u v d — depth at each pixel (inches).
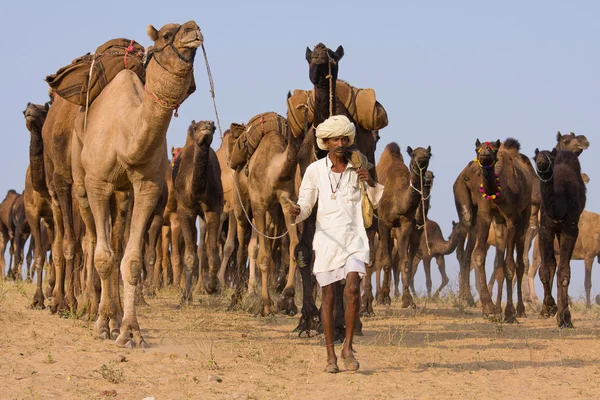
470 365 672.4
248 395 521.7
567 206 1028.5
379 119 808.3
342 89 815.1
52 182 940.0
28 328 777.6
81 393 507.8
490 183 1124.5
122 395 507.5
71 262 898.7
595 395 561.3
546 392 568.7
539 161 1005.2
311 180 606.9
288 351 706.2
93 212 729.6
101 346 679.7
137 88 737.0
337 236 592.4
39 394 498.0
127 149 684.1
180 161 1283.2
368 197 598.9
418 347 781.9
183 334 810.2
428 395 543.8
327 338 607.8
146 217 709.3
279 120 1098.1
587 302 1758.1
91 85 757.9
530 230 1565.0
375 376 601.3
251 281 1162.0
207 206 1256.2
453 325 1038.4
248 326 932.0
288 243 1406.3
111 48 784.3
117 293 842.2
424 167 1275.8
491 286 1684.3
